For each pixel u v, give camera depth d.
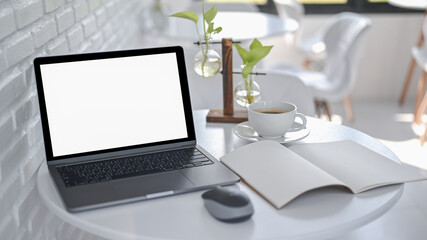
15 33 1.05
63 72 1.14
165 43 3.34
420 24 3.83
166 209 0.94
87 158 1.13
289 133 1.28
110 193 0.97
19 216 1.06
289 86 1.73
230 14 3.09
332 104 3.82
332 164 1.08
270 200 0.94
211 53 1.35
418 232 2.06
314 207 0.94
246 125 1.34
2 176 0.98
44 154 1.24
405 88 3.80
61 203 0.96
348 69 2.76
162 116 1.21
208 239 0.84
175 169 1.08
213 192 0.92
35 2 1.16
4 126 1.00
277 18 2.97
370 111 3.69
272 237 0.85
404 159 2.86
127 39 2.70
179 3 3.63
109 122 1.17
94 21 1.86
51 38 1.29
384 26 3.83
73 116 1.13
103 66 1.18
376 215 0.93
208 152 1.19
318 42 3.48
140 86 1.21
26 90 1.12
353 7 3.90
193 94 1.81
